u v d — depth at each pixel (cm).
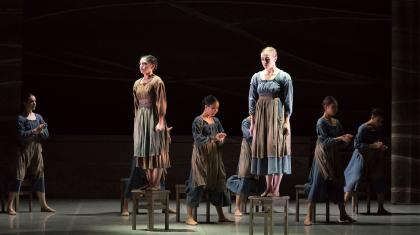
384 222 1074
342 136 1038
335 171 1045
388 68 1470
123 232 943
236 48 1452
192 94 1452
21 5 1328
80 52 1433
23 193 1174
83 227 987
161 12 1443
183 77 1451
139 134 959
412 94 1361
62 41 1428
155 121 961
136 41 1441
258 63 1455
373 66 1471
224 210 1241
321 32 1462
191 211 1033
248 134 1125
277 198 873
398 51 1363
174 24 1445
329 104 1051
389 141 1455
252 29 1454
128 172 1416
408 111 1362
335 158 1043
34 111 1428
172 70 1449
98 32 1434
